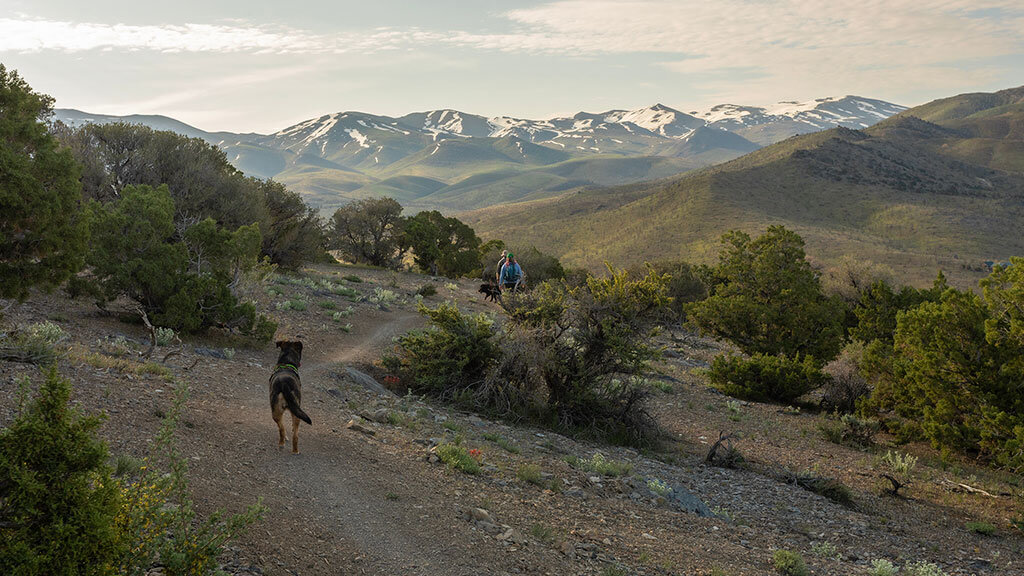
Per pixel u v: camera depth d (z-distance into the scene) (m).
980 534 10.91
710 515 10.12
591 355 15.10
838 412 20.09
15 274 10.47
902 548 9.87
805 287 24.50
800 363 21.67
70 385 3.17
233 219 29.66
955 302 15.21
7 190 9.92
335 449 8.77
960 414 14.98
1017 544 10.56
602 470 11.02
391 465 8.63
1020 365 14.11
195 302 15.08
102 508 3.16
